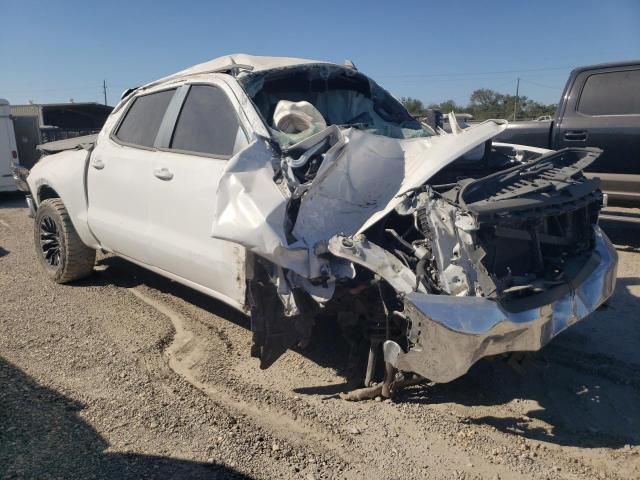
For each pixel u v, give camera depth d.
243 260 3.53
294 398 3.51
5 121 12.25
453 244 2.94
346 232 3.23
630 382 3.66
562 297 3.12
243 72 4.19
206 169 3.87
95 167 4.94
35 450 2.88
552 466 2.89
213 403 3.42
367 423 3.25
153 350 4.14
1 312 4.82
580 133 7.01
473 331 2.79
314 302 3.29
